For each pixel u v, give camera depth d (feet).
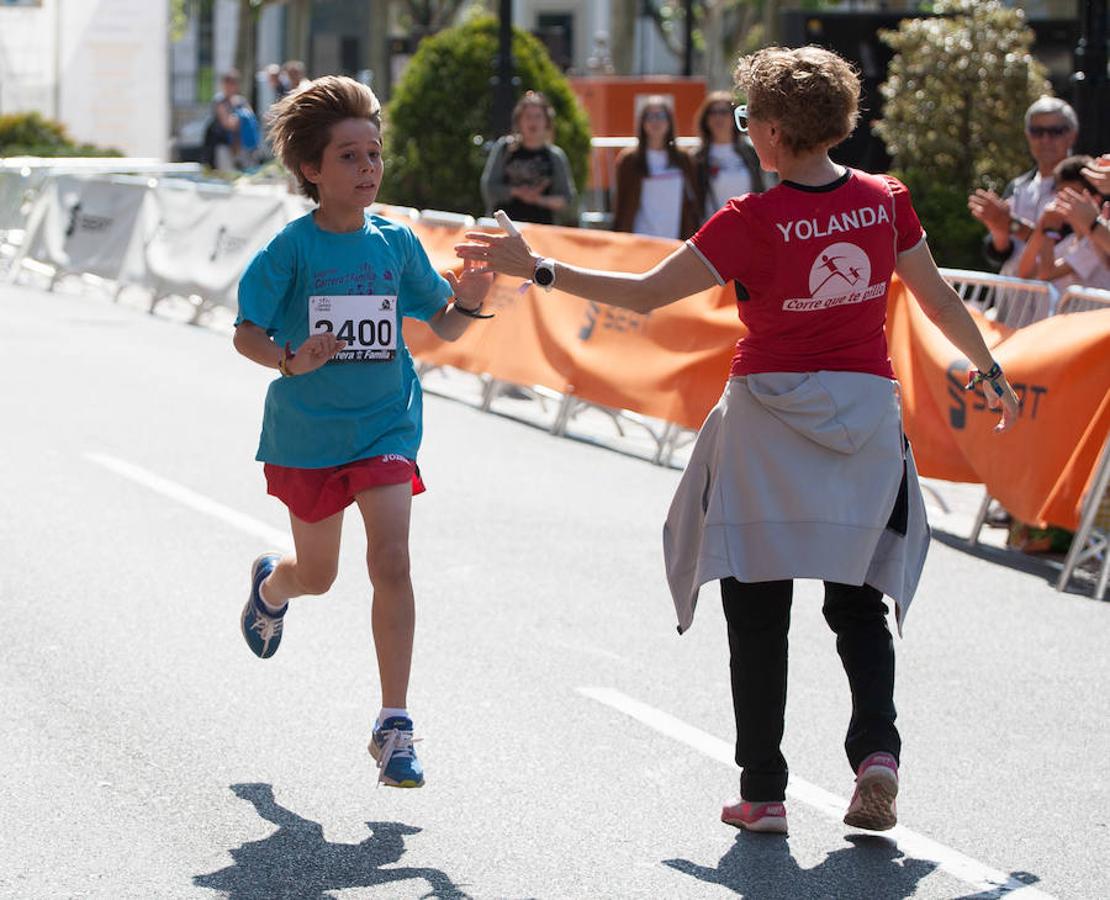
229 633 31.42
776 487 21.91
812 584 36.78
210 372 62.59
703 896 21.08
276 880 21.22
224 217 76.18
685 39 137.28
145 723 26.66
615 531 40.78
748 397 22.04
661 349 50.14
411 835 22.74
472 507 42.91
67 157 119.24
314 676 29.14
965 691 29.96
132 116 123.13
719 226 21.61
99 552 36.86
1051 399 37.81
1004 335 39.91
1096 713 28.91
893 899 21.16
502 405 59.67
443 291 24.03
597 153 105.70
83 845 22.11
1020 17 81.10
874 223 21.77
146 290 85.40
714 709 28.12
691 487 22.89
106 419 52.37
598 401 52.13
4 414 52.60
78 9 121.60
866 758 21.99
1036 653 32.42
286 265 22.77
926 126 80.02
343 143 22.57
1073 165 43.52
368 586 34.94
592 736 26.66
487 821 23.26
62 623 31.78
